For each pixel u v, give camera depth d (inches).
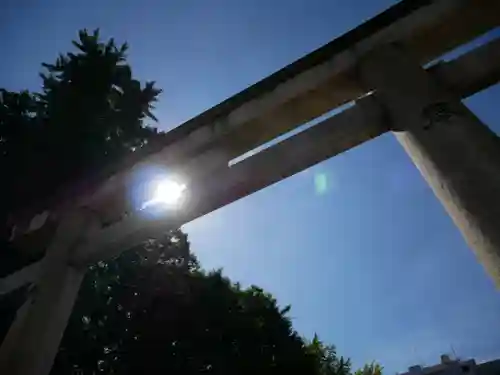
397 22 117.3
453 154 85.7
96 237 153.2
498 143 84.1
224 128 140.6
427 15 113.0
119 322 473.4
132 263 498.6
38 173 321.7
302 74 128.3
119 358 466.3
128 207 165.2
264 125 137.4
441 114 92.8
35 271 155.9
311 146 118.3
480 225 76.2
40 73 390.6
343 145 115.8
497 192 76.5
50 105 373.1
